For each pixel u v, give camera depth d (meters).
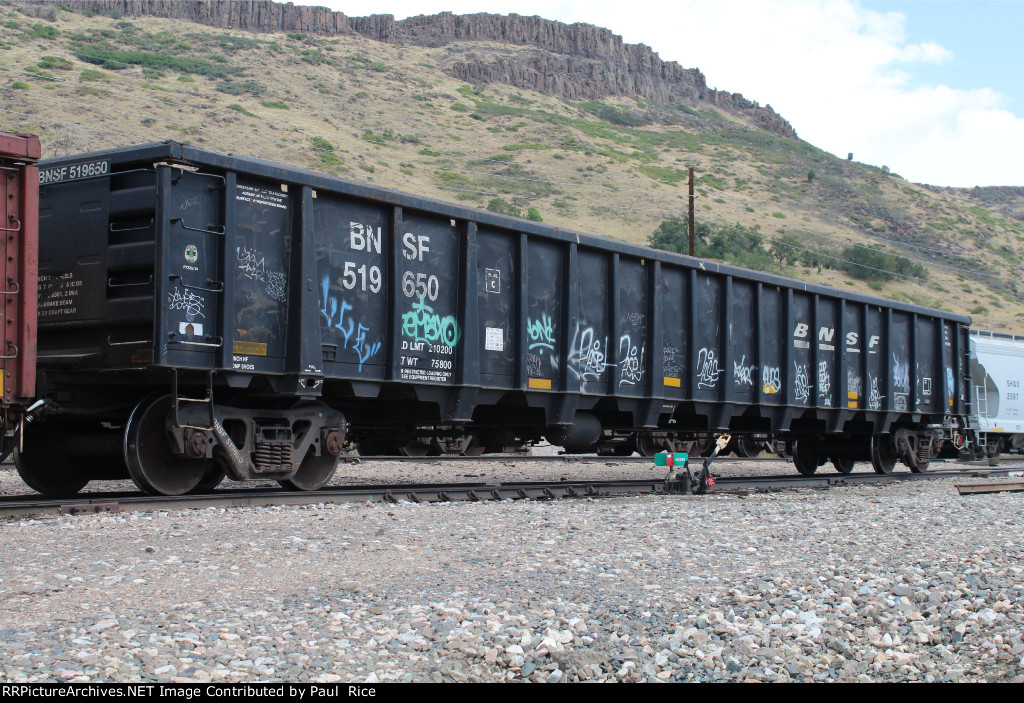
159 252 9.23
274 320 10.29
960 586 6.64
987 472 19.64
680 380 15.30
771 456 27.64
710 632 5.48
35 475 11.02
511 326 12.97
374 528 8.49
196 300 9.55
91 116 79.25
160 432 10.11
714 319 15.93
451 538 8.09
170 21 149.50
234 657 4.64
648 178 118.56
